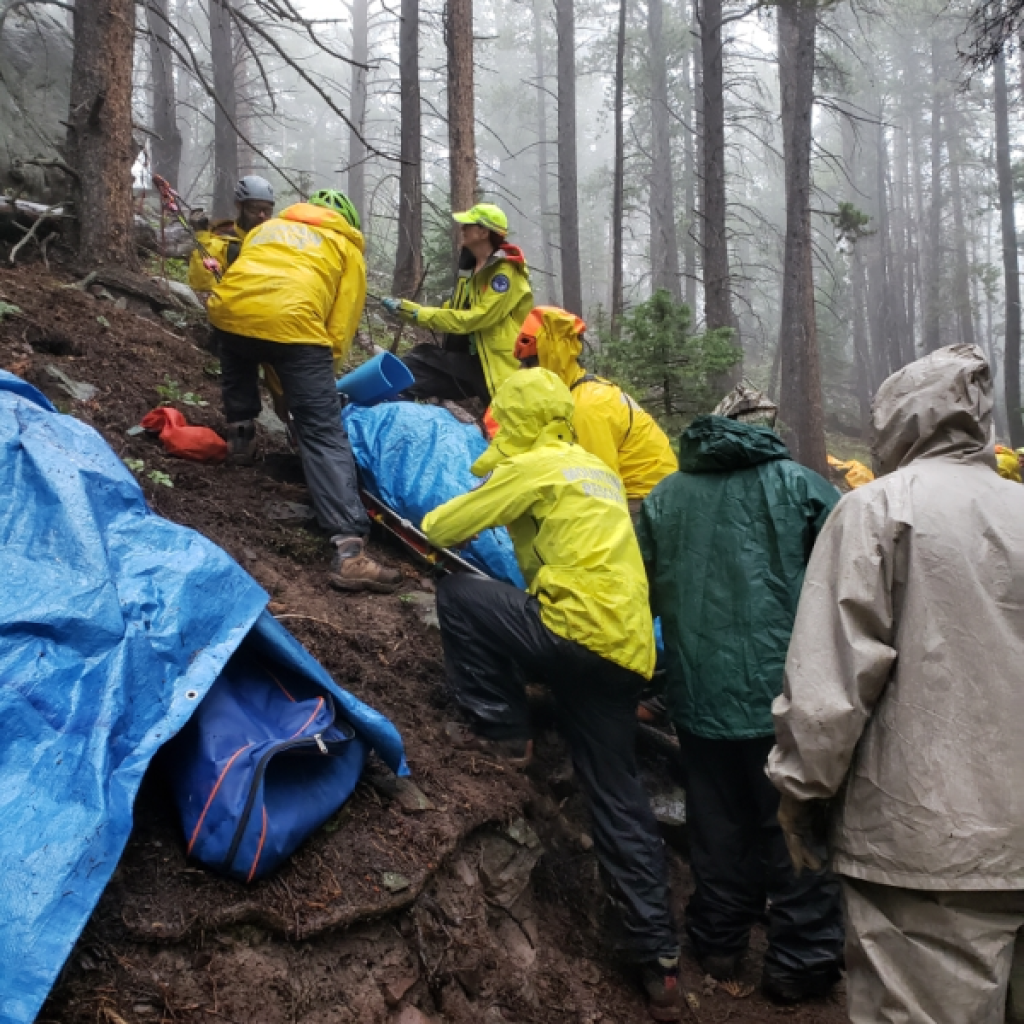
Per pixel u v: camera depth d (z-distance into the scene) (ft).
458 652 10.89
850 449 76.33
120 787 6.71
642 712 14.02
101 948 6.56
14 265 18.79
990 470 7.03
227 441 15.37
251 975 7.07
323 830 8.32
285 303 13.07
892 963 6.29
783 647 10.08
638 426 14.02
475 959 8.77
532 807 10.95
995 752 6.07
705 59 44.55
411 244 32.40
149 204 31.48
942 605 6.33
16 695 6.67
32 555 7.71
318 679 8.64
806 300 45.50
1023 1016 6.17
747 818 10.93
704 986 11.07
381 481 14.52
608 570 10.00
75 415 14.25
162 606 8.04
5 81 24.02
